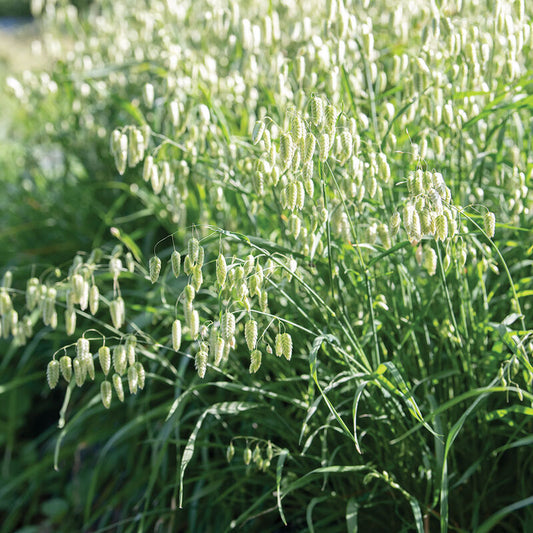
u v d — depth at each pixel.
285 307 2.51
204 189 2.84
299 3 3.17
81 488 3.19
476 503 2.19
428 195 1.70
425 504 2.15
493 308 2.50
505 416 2.23
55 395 3.87
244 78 2.70
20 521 3.31
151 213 3.60
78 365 1.84
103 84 3.72
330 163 2.21
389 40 3.11
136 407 3.11
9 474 3.44
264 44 2.81
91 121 3.81
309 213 2.29
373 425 2.24
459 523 2.28
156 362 2.77
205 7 3.27
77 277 1.98
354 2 3.00
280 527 2.64
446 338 2.27
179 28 3.69
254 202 2.39
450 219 1.75
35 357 3.85
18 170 4.74
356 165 1.92
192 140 2.37
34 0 3.96
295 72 2.31
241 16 3.32
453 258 2.04
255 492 2.65
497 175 2.40
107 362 1.85
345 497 2.29
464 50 2.23
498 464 2.44
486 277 2.56
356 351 1.96
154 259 1.83
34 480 3.26
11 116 5.77
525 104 2.21
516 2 2.17
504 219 2.61
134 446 3.02
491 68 2.43
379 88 2.66
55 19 4.05
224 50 3.41
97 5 4.34
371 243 2.10
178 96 2.84
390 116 2.30
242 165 2.50
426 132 2.24
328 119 1.76
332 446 2.39
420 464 2.25
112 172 4.01
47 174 4.75
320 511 2.44
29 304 2.13
